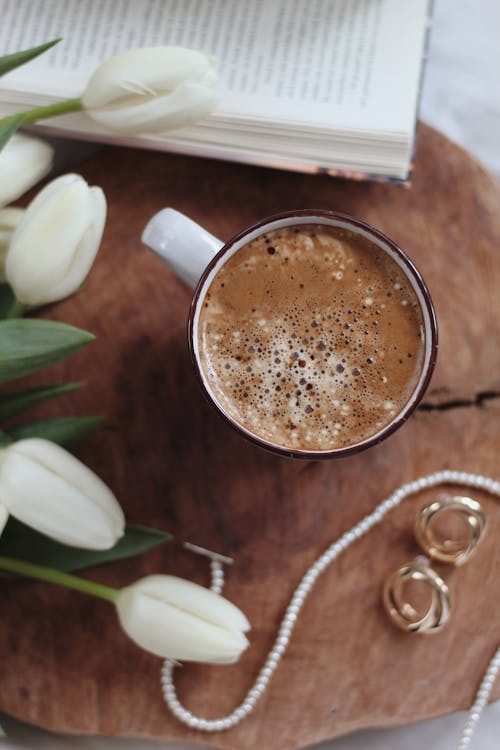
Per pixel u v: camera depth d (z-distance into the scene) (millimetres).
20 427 567
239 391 568
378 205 627
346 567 622
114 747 664
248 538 622
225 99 605
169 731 625
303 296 569
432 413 623
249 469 622
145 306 625
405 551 621
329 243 569
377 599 622
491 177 628
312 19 610
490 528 624
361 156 602
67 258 527
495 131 711
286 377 567
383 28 607
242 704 623
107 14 617
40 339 522
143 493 624
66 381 626
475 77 710
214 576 619
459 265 625
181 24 616
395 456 623
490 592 624
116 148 632
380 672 623
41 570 556
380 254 568
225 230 627
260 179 628
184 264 567
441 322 624
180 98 534
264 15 613
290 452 551
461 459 623
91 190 535
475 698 626
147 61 530
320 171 605
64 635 623
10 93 609
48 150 558
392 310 567
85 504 534
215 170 629
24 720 630
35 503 527
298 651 622
